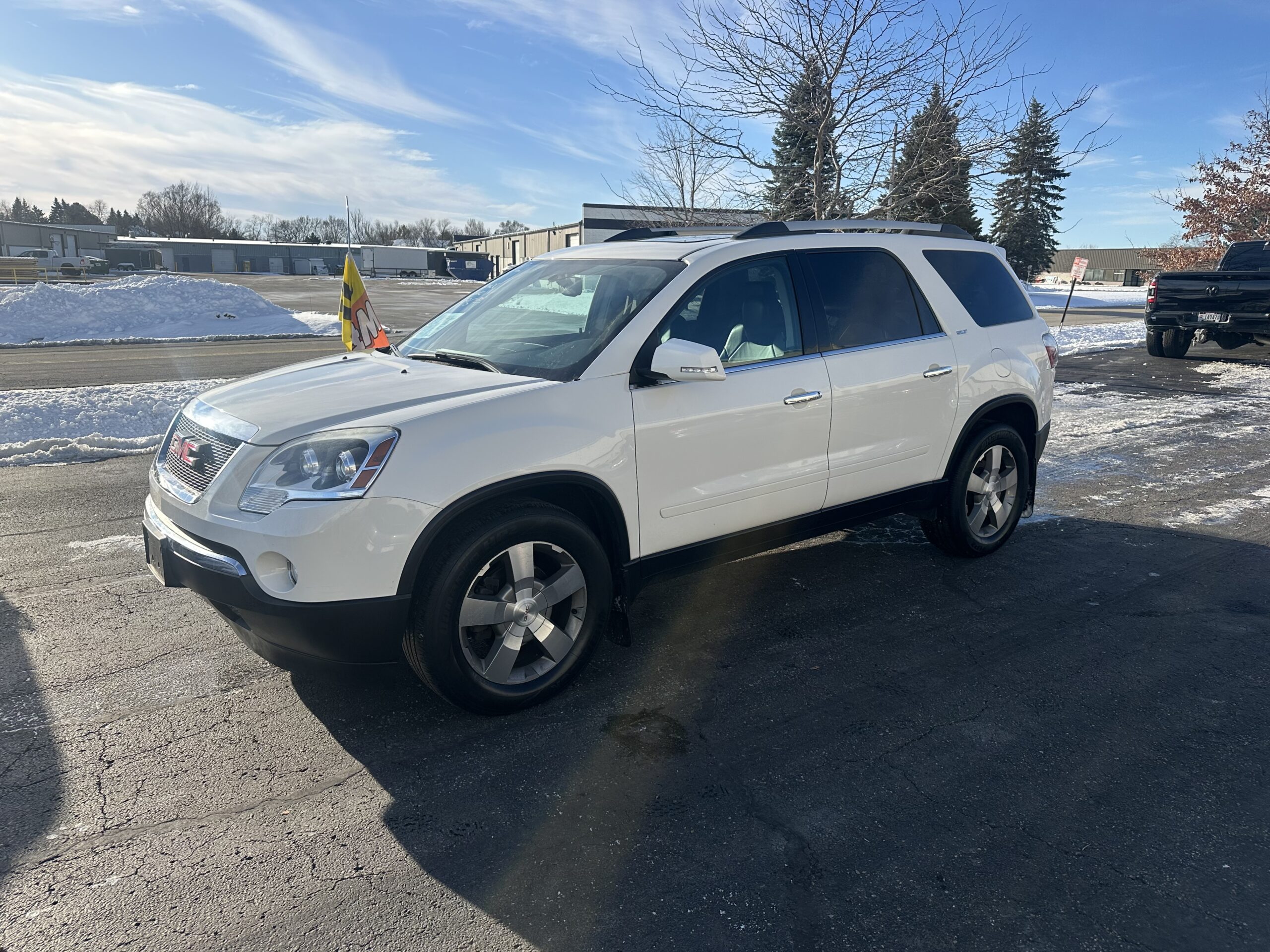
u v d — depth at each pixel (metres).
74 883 2.44
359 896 2.40
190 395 10.58
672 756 3.11
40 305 24.67
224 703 3.46
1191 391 11.76
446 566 3.07
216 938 2.24
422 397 3.23
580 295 3.98
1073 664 3.84
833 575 4.94
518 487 3.18
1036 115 10.59
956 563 5.14
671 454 3.61
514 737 3.23
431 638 3.09
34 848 2.58
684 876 2.48
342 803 2.82
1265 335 13.80
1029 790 2.91
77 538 5.48
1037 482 7.10
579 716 3.38
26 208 148.12
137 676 3.67
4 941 2.22
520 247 80.56
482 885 2.45
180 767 3.01
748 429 3.83
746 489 3.89
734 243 4.02
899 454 4.50
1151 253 29.84
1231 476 7.28
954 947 2.22
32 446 7.83
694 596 4.63
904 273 4.63
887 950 2.21
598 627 3.53
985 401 4.85
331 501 2.87
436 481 3.00
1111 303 40.16
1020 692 3.58
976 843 2.63
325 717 3.36
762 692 3.58
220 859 2.54
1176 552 5.36
